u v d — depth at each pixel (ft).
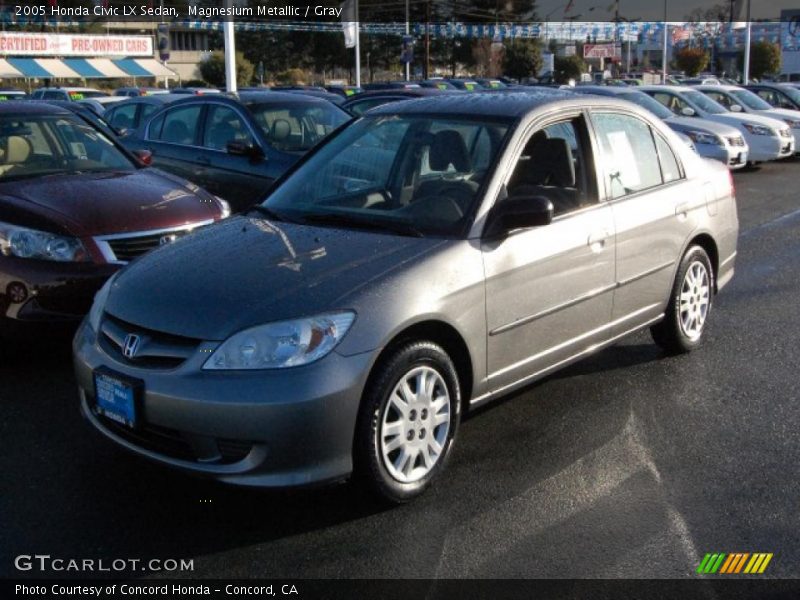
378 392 11.74
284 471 11.19
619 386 17.38
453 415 12.99
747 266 29.07
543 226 14.07
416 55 177.17
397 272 12.30
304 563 11.10
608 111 16.87
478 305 13.11
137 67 146.51
